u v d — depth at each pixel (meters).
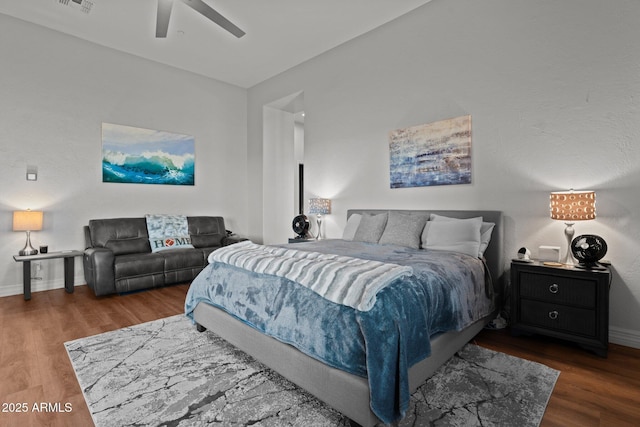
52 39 3.89
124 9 3.48
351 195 4.25
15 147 3.69
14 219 3.48
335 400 1.50
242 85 5.75
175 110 4.99
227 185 5.65
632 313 2.37
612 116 2.43
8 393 1.76
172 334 2.57
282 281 1.94
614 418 1.56
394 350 1.44
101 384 1.84
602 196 2.48
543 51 2.74
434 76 3.43
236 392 1.77
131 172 4.54
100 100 4.27
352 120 4.21
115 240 4.09
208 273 2.55
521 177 2.88
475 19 3.13
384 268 1.77
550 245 2.72
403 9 3.56
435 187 3.44
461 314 2.08
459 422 1.52
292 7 3.48
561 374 1.96
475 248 2.70
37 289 3.86
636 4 2.33
